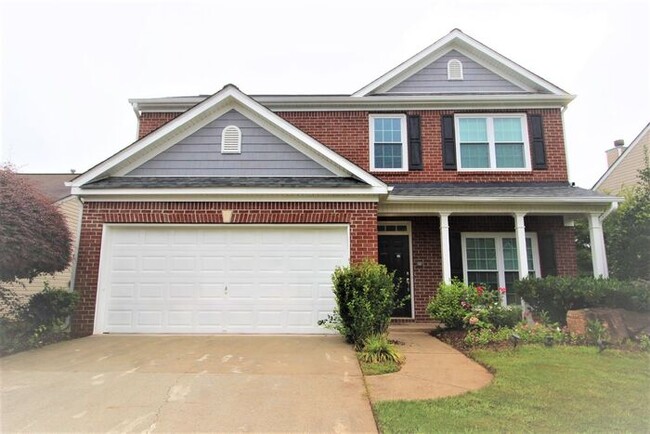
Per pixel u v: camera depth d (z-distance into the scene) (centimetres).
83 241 842
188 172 920
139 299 837
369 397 451
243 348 686
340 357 624
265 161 924
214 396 453
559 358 600
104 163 888
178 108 1195
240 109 942
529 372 530
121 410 416
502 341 711
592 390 461
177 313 834
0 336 661
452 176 1136
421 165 1143
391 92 1214
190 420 393
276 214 853
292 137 926
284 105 1184
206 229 859
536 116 1161
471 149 1156
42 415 404
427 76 1227
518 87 1214
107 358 615
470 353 652
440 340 793
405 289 1065
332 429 373
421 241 1083
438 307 857
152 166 922
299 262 849
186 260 849
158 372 540
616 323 726
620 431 357
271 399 445
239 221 852
